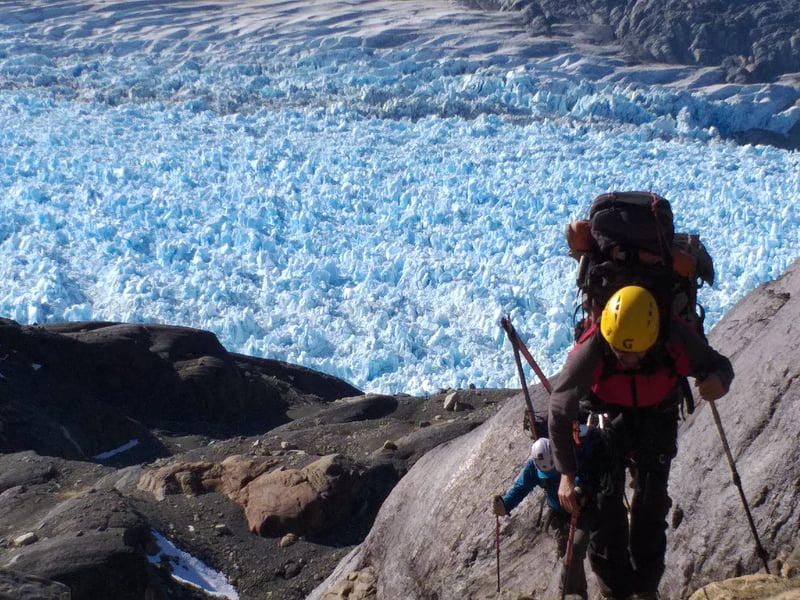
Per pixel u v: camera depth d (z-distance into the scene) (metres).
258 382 16.59
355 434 11.15
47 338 14.82
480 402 13.50
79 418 13.16
